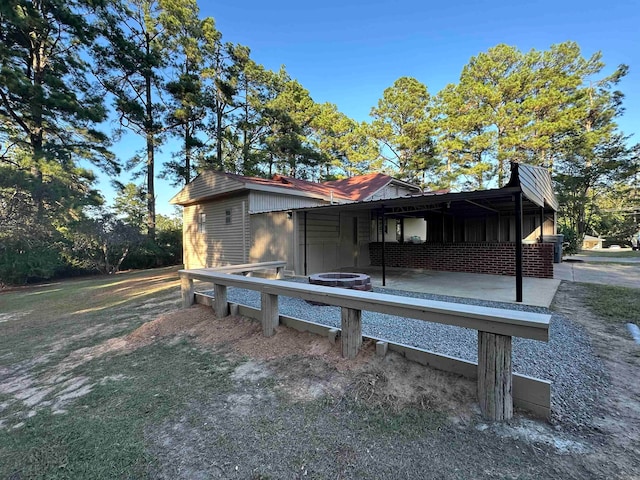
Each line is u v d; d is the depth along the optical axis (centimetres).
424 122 2147
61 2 1212
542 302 492
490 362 194
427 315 221
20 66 1241
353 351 273
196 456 184
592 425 187
